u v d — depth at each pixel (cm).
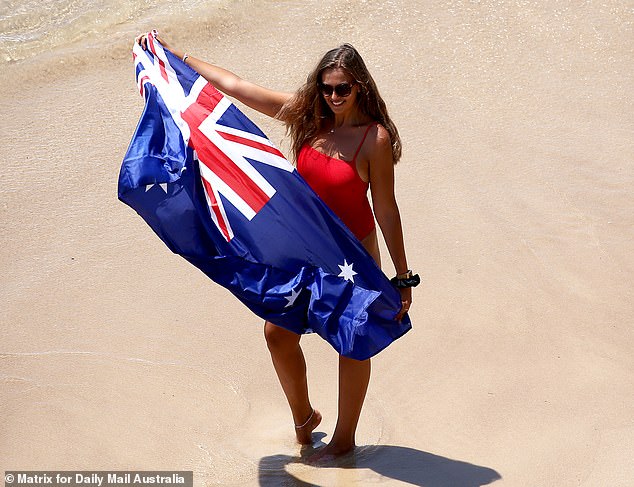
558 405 1672
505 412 1659
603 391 1708
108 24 3041
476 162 2478
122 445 1557
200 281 2061
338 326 1415
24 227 2184
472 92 2791
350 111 1433
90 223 2228
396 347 1847
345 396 1512
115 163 2448
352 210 1450
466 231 2212
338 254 1428
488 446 1570
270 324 1505
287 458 1547
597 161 2495
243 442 1595
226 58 2906
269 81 2797
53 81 2784
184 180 1445
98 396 1673
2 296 1952
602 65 2941
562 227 2233
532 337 1877
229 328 1911
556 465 1500
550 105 2744
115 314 1927
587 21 3133
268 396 1731
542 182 2403
